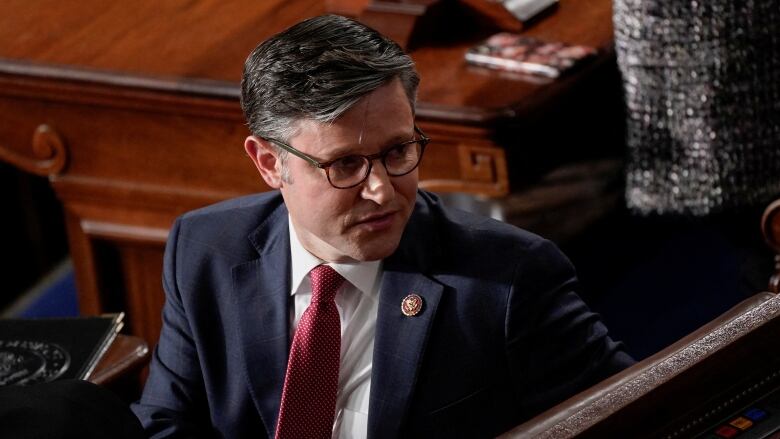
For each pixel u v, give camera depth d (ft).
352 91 22.70
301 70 22.90
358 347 26.61
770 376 19.84
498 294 25.94
